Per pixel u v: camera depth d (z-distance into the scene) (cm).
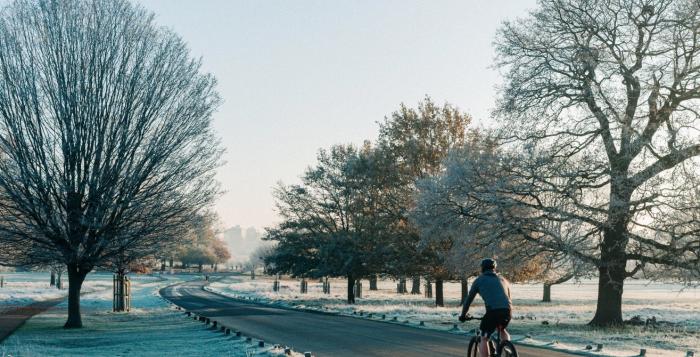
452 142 4381
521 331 2441
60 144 2458
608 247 2647
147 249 2650
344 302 4809
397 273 4438
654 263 2581
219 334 2097
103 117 2503
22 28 2461
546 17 2834
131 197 2511
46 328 2633
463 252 2889
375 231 4472
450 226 2916
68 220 2488
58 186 2466
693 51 2605
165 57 2638
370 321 2767
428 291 5884
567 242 2516
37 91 2441
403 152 4431
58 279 7119
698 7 2514
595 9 2747
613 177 2542
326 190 4800
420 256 4212
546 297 5825
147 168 2538
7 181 2362
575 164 2623
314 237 4744
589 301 5956
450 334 2152
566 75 2780
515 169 2781
